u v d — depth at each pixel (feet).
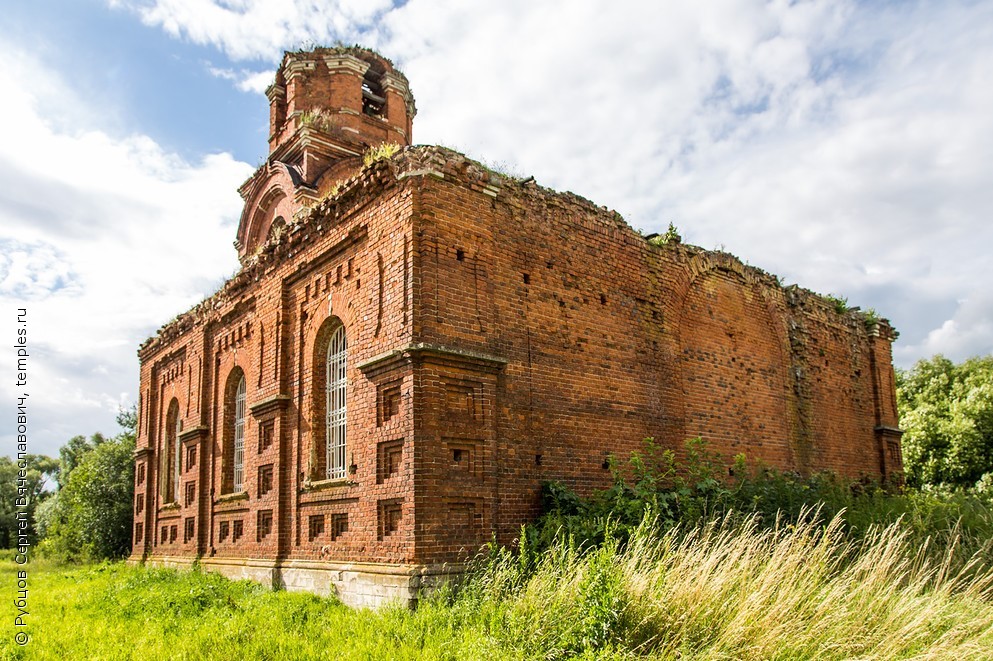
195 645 33.30
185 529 67.77
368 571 39.14
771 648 26.99
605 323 48.44
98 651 34.04
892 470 72.08
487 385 40.40
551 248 46.29
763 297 62.69
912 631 28.66
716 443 54.19
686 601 28.94
